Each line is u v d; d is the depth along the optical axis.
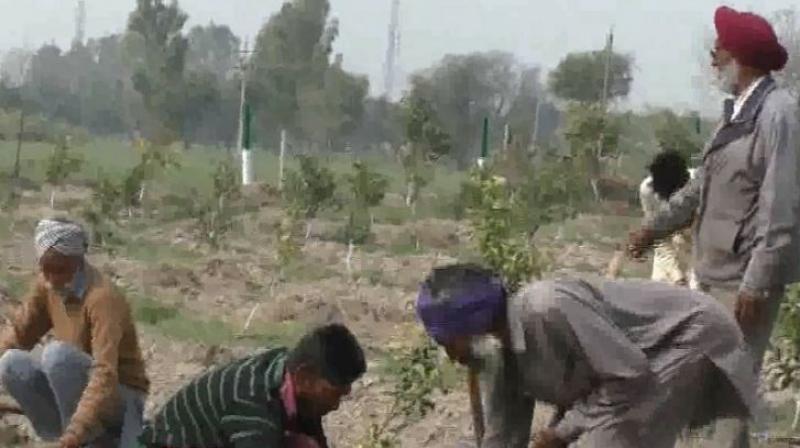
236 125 70.06
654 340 5.23
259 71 62.41
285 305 13.66
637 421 5.14
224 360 10.90
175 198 24.44
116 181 26.83
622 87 51.78
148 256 17.03
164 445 5.42
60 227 6.74
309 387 5.13
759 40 6.32
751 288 6.19
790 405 9.59
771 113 6.26
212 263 16.38
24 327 7.22
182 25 61.22
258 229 21.03
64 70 94.25
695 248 6.75
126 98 72.50
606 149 29.67
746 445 5.86
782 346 8.98
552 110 70.00
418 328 8.09
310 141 62.47
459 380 9.87
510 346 5.10
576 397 5.23
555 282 5.16
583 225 25.00
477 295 4.97
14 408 7.35
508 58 65.94
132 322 7.03
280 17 62.81
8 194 22.59
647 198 9.88
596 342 5.06
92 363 6.92
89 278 6.91
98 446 6.99
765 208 6.18
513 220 9.52
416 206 27.44
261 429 5.21
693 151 29.98
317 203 20.17
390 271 17.20
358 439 8.64
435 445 8.63
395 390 8.77
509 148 29.02
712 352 5.23
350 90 61.97
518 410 5.40
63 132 56.25
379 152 70.25
